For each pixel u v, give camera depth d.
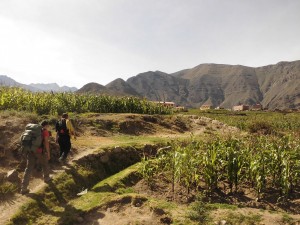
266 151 11.08
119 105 28.75
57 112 21.28
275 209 9.39
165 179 12.01
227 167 10.73
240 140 13.88
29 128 10.05
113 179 11.68
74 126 18.64
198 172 11.43
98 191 10.65
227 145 12.92
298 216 8.80
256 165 10.27
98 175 12.36
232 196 10.39
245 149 12.06
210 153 11.26
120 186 11.25
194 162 10.89
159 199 10.35
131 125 22.02
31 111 20.08
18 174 10.88
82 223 8.80
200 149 12.88
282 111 118.06
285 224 8.34
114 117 22.73
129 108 29.42
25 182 9.80
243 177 11.38
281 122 38.38
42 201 9.47
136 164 13.77
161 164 12.47
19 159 11.76
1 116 14.70
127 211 9.25
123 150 14.59
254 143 13.27
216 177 10.94
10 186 9.95
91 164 12.71
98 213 9.21
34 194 9.66
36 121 15.83
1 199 9.28
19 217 8.45
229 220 8.59
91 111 26.92
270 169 10.68
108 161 13.48
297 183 11.09
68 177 11.18
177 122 26.84
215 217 8.80
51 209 9.32
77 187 10.94
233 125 32.72
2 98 19.22
